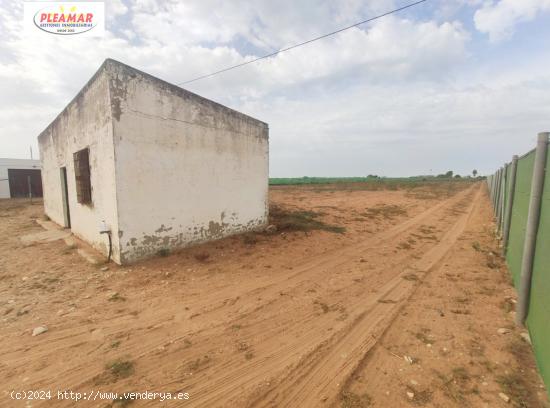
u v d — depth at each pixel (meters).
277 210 12.51
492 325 3.22
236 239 7.39
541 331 2.50
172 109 5.89
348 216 11.63
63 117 7.84
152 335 3.11
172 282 4.61
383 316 3.54
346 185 39.16
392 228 9.51
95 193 5.97
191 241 6.50
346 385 2.35
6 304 3.81
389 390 2.27
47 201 11.22
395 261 5.91
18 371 2.51
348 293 4.29
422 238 8.03
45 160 10.73
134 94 5.19
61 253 6.20
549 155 2.81
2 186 21.59
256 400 2.21
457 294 4.14
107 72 4.81
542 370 2.33
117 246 5.22
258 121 8.48
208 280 4.74
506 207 6.09
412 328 3.23
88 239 6.75
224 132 7.22
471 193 25.64
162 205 5.81
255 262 5.76
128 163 5.17
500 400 2.13
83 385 2.35
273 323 3.39
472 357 2.66
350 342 2.98
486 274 4.90
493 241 7.37
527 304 3.12
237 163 7.72
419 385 2.32
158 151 5.67
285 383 2.39
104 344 2.92
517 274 4.14
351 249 6.87
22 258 5.89
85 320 3.40
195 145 6.45
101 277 4.75
